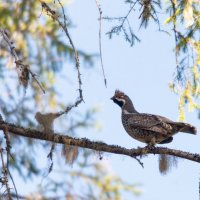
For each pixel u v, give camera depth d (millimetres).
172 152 12188
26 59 16406
